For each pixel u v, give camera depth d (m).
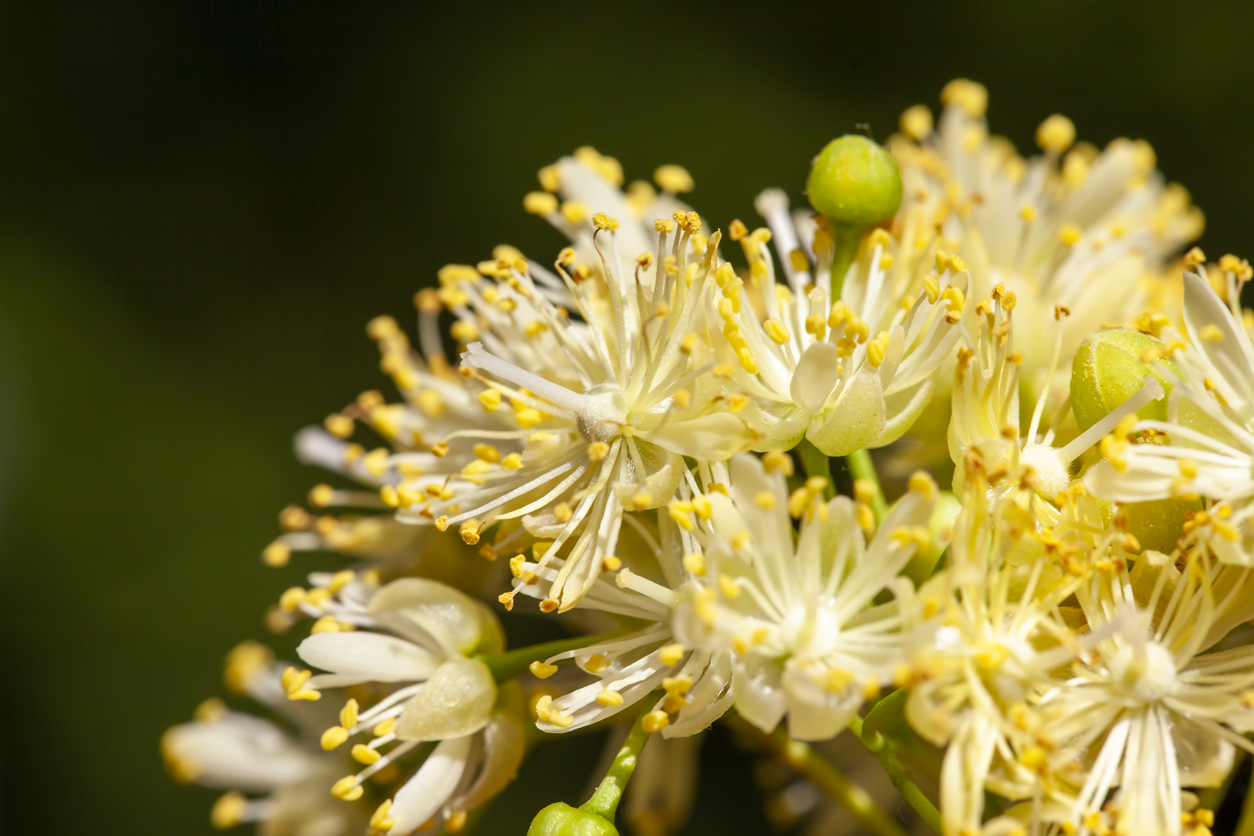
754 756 0.20
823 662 0.14
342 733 0.15
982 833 0.14
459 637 0.15
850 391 0.14
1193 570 0.14
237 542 0.24
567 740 0.21
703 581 0.14
